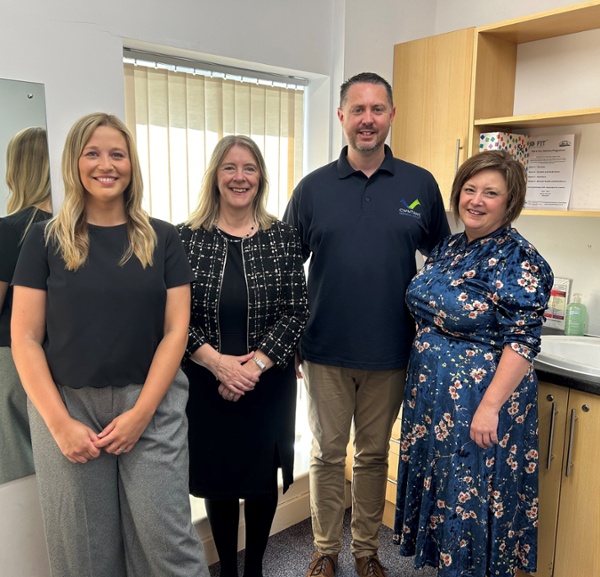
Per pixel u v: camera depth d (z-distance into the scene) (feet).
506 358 5.35
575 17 6.88
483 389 5.55
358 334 6.35
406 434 6.20
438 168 8.27
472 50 7.67
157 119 7.20
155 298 4.94
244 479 6.13
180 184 7.55
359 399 6.77
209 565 7.55
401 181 6.48
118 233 4.90
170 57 7.09
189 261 5.78
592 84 7.47
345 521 8.65
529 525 5.97
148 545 5.11
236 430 6.05
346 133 6.35
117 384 4.85
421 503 6.01
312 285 6.65
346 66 8.27
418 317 6.12
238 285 5.83
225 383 5.70
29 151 5.60
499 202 5.53
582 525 6.11
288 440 6.34
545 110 7.97
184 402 5.38
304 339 6.75
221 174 5.82
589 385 5.81
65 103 5.82
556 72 7.80
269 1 7.47
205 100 7.61
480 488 5.58
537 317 5.36
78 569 4.98
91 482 4.89
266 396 6.06
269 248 6.00
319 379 6.65
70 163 4.73
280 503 8.40
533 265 5.39
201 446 6.05
